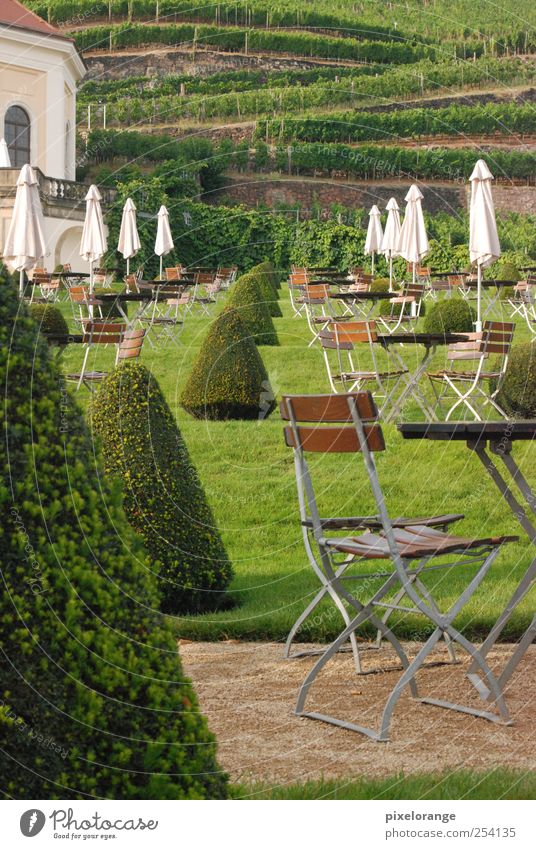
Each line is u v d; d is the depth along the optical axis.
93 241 17.64
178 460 6.12
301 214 37.72
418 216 16.03
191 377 11.48
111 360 14.38
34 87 34.06
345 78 43.34
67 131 36.56
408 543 4.13
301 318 19.08
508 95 44.06
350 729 3.80
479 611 5.38
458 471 8.98
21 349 2.30
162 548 5.89
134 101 41.47
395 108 43.47
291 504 8.51
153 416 6.11
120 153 38.47
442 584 6.17
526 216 38.12
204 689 4.38
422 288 15.92
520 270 25.53
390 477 8.97
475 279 16.73
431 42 44.84
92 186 17.67
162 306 20.92
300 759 3.48
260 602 5.99
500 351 10.78
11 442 2.23
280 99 42.00
